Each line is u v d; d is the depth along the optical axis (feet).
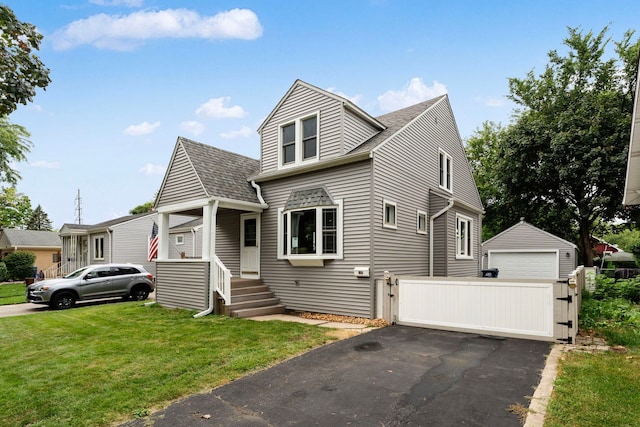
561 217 67.72
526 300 21.27
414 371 15.71
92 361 17.95
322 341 21.06
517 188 68.95
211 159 37.99
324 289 31.63
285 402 12.69
